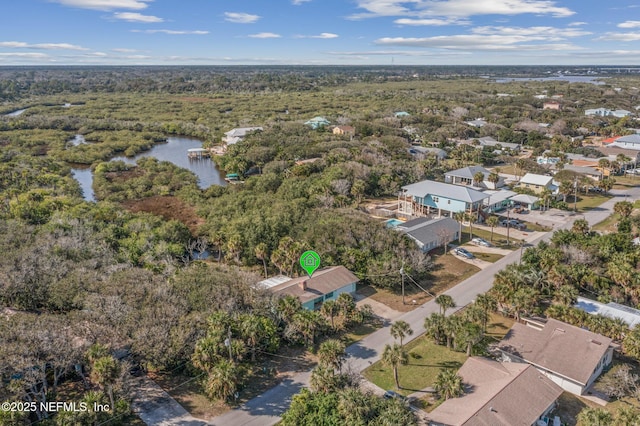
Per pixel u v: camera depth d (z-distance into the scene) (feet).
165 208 324.80
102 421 123.24
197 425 129.29
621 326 157.58
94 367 125.08
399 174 379.35
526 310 177.47
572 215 311.27
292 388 145.07
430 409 134.10
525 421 120.67
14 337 135.44
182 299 166.40
